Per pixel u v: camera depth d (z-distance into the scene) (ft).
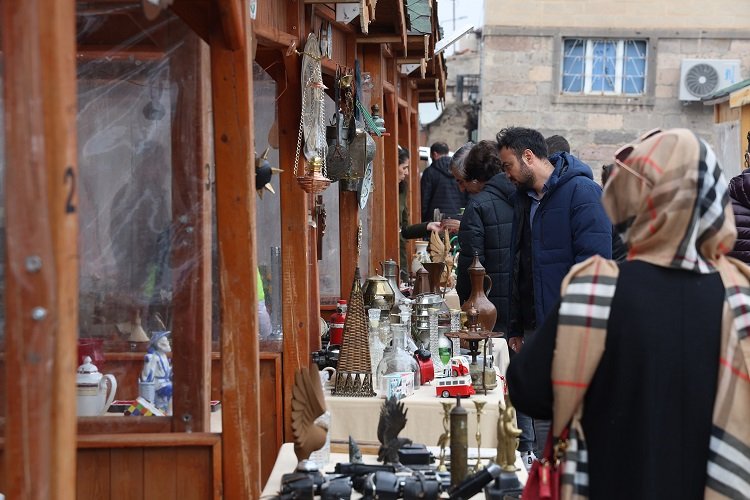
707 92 57.21
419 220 41.98
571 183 16.48
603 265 7.64
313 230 17.47
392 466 9.86
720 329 7.43
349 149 18.20
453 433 9.57
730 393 7.35
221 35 9.80
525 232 17.35
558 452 7.65
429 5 23.13
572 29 57.98
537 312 16.70
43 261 5.79
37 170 5.76
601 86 58.70
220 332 10.06
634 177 7.63
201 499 10.22
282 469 10.25
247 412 10.09
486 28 58.13
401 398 13.35
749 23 57.52
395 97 28.71
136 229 11.69
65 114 5.78
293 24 15.25
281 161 15.78
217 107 9.93
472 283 16.80
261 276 15.90
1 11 5.80
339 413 13.32
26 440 5.85
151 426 11.03
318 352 15.61
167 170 11.39
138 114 11.39
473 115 71.15
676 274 7.52
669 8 57.82
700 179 7.45
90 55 11.25
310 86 15.47
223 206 10.00
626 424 7.39
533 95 58.44
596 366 7.47
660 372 7.38
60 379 5.81
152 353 11.91
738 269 7.75
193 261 11.10
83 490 10.28
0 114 9.36
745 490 7.27
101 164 11.62
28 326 5.81
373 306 16.38
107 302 11.96
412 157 41.78
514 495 9.17
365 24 15.47
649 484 7.30
